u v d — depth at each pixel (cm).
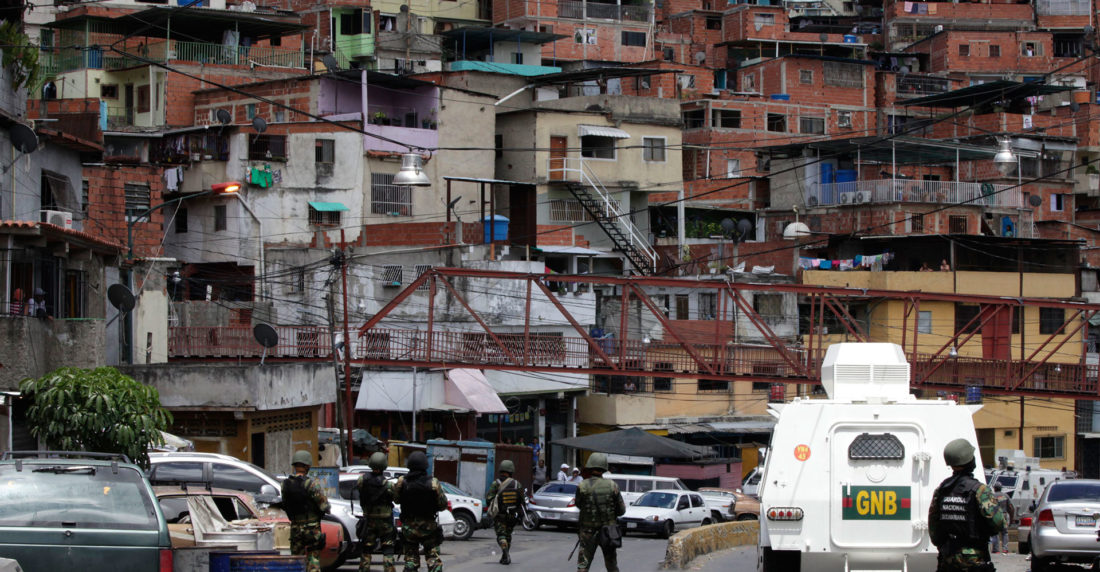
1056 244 9194
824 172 10325
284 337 6019
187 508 2445
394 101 8769
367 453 6150
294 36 10956
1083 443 9194
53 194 4966
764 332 5619
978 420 8719
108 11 9856
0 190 4366
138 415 2884
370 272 7275
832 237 9456
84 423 2814
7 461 1812
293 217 7838
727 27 13712
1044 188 11581
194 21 9488
